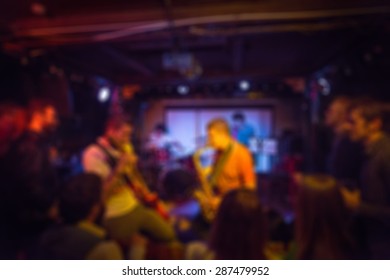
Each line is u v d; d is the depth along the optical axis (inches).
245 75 192.1
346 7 75.0
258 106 282.0
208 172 95.9
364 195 62.7
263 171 250.1
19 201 71.7
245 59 168.4
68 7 82.5
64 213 44.0
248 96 262.5
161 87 260.8
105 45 118.0
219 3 78.5
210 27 86.5
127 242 58.2
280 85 249.6
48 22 87.9
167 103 295.7
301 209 41.1
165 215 91.3
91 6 82.1
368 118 63.7
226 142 90.4
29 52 111.0
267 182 218.2
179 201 116.5
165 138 273.9
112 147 83.4
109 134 84.2
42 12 84.0
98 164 78.0
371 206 54.7
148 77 207.0
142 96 273.9
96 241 41.6
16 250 72.4
